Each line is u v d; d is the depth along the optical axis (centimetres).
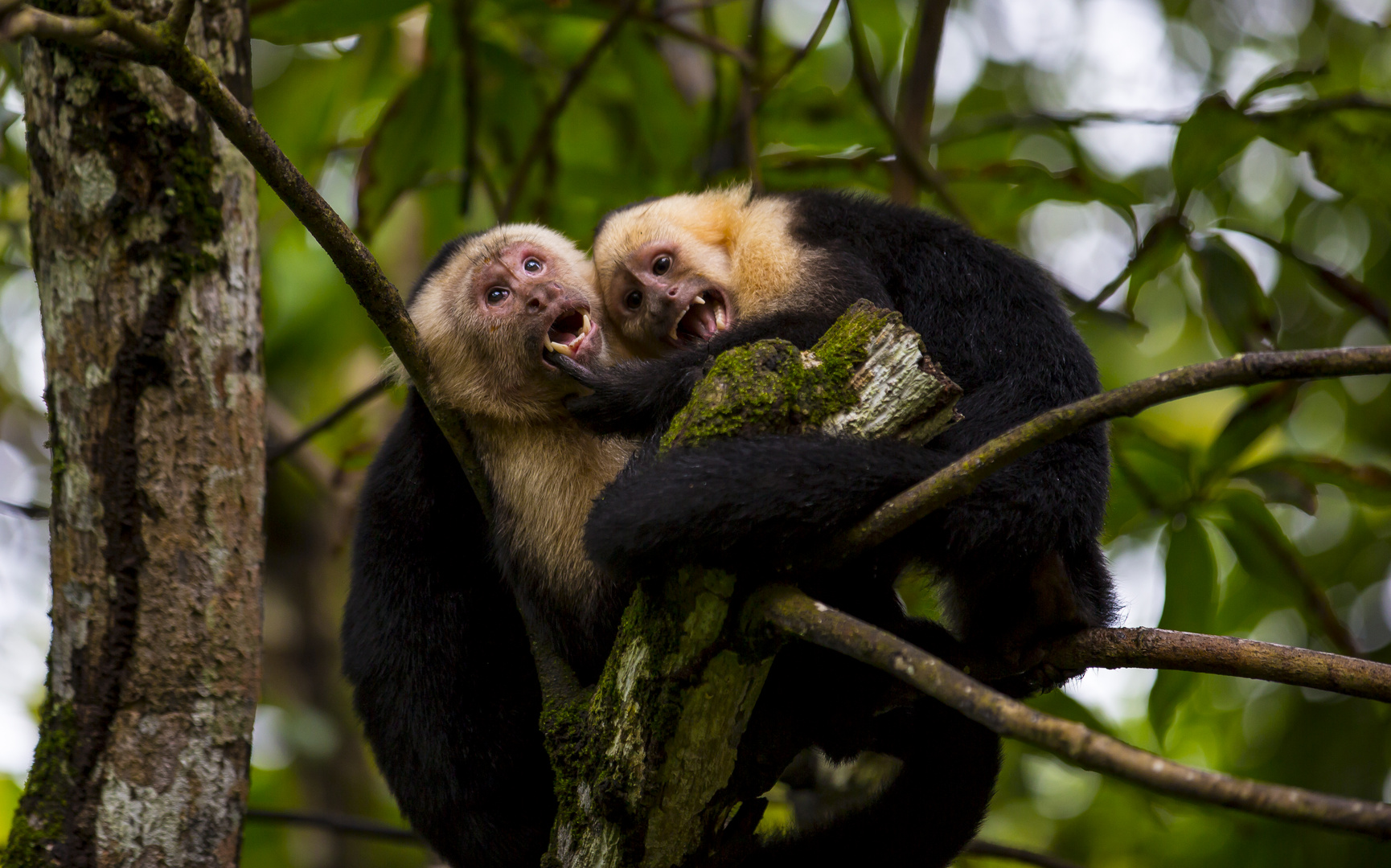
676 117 1383
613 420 895
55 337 819
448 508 1012
